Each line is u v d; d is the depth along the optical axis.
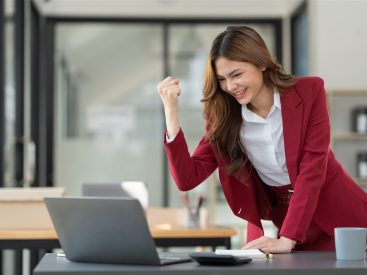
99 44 8.98
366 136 7.29
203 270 1.83
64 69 8.91
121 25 9.00
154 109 8.99
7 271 6.29
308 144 2.51
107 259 2.04
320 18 7.69
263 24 9.02
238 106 2.58
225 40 2.43
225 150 2.60
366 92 7.35
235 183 2.65
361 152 7.35
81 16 8.88
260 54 2.44
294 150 2.51
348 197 2.62
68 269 1.88
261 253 2.17
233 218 8.52
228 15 8.97
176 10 8.93
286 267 1.88
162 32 9.00
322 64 7.66
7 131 6.50
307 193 2.43
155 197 8.95
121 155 8.96
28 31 7.63
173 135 2.42
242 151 2.61
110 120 8.95
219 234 4.17
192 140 8.93
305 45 8.20
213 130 2.57
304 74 8.27
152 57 9.00
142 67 8.99
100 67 8.97
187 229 4.21
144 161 8.97
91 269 1.87
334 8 7.68
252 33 2.45
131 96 8.97
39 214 4.05
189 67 9.01
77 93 8.93
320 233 2.65
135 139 8.97
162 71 9.00
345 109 7.51
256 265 1.95
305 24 8.17
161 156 8.98
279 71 2.53
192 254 2.05
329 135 2.54
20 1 7.14
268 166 2.62
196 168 2.55
